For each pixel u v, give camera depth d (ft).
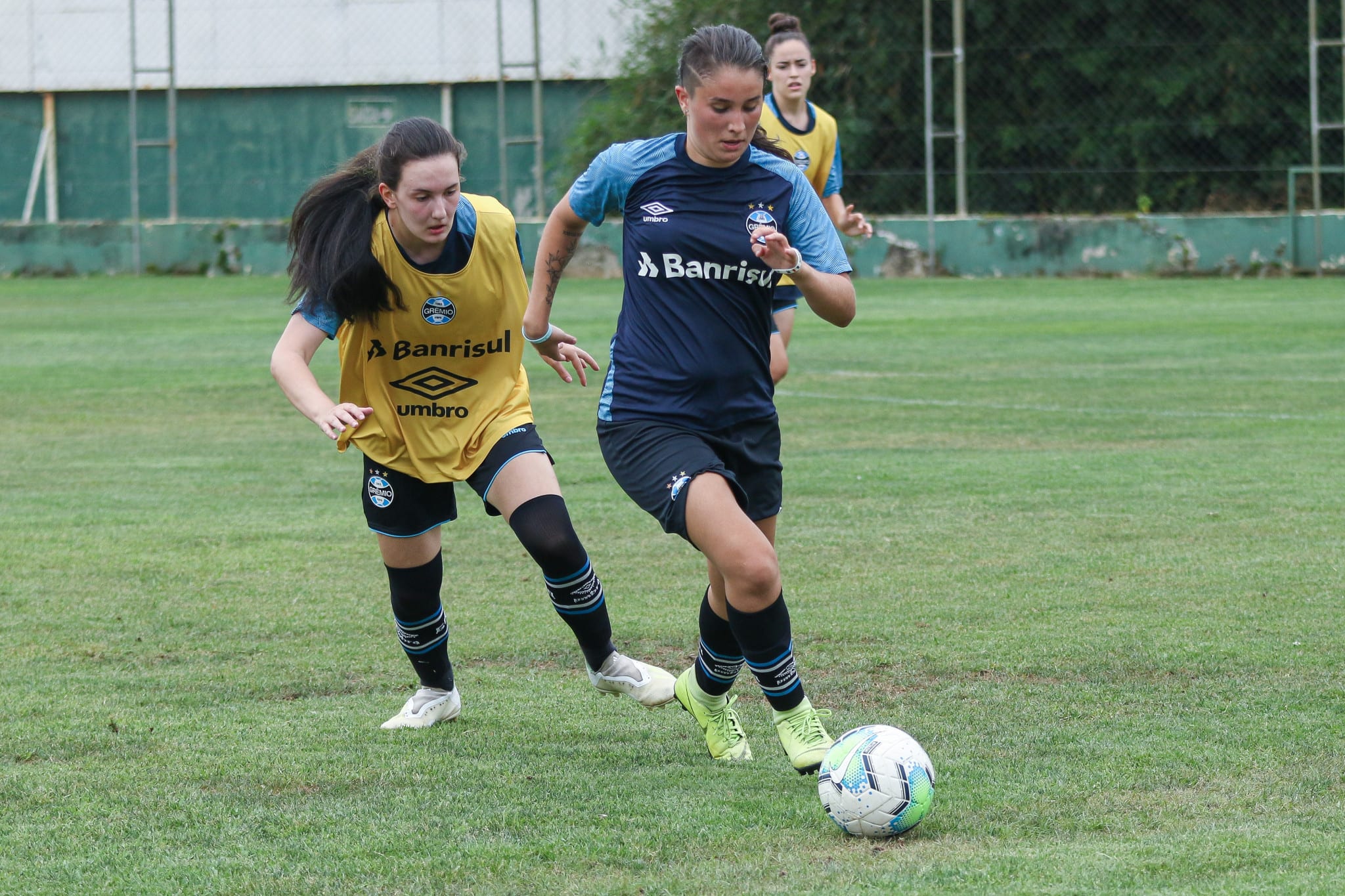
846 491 74.74
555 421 100.68
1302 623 49.90
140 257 242.99
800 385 115.65
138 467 85.61
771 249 36.06
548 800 35.91
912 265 212.23
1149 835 32.40
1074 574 57.31
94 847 33.14
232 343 150.10
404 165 37.73
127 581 59.21
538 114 225.35
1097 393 108.47
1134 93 235.20
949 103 236.84
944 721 40.91
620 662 42.14
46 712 43.21
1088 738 39.19
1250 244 199.82
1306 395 105.09
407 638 41.96
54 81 284.41
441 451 41.24
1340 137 231.09
